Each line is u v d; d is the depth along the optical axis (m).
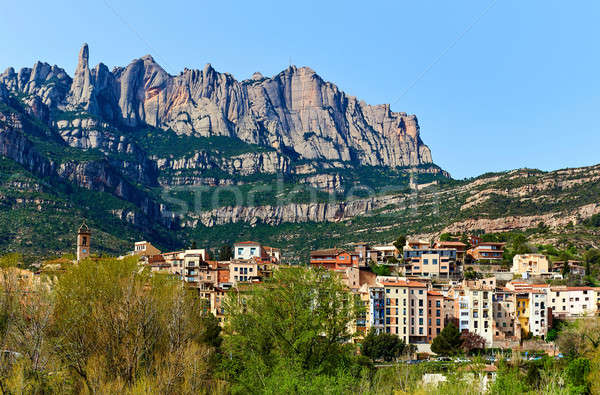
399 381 97.88
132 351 88.62
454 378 98.75
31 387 78.38
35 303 87.88
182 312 99.06
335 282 99.06
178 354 87.38
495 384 96.94
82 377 86.06
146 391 81.31
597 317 187.12
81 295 94.19
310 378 85.06
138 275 104.44
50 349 82.69
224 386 92.44
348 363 95.00
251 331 96.12
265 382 85.62
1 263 95.50
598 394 111.75
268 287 99.12
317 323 93.12
